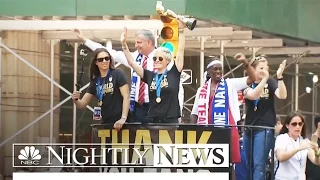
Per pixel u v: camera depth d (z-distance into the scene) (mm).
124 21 13594
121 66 13508
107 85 10336
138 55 10695
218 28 14516
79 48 16172
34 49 16125
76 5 13766
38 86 16266
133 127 10047
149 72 10125
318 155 10734
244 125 10383
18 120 16078
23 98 16125
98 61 10328
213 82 10414
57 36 15016
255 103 11195
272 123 11242
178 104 10102
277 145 10664
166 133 9961
